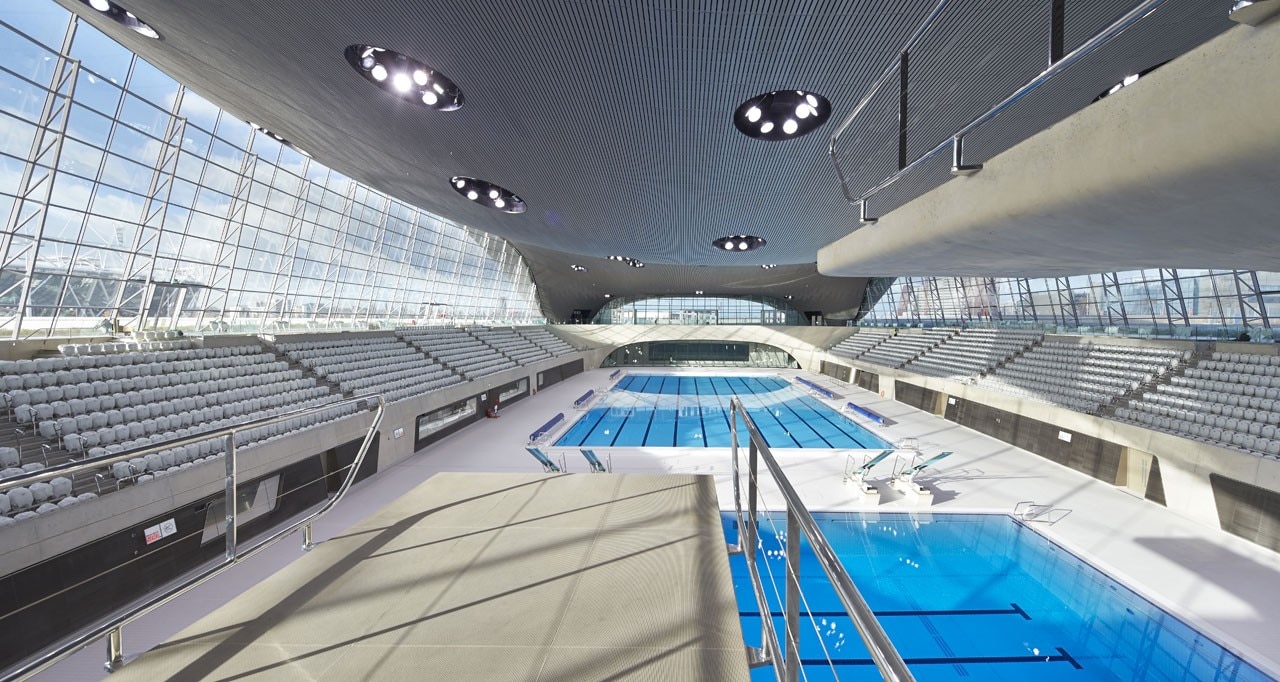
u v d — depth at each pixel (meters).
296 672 1.72
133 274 12.55
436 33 5.94
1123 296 18.03
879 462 12.87
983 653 6.14
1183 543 8.48
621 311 37.88
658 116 7.72
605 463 12.74
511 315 33.72
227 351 12.98
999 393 15.55
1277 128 1.48
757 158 9.09
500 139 9.02
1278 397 11.17
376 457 12.15
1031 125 7.10
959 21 5.17
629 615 2.00
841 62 6.07
